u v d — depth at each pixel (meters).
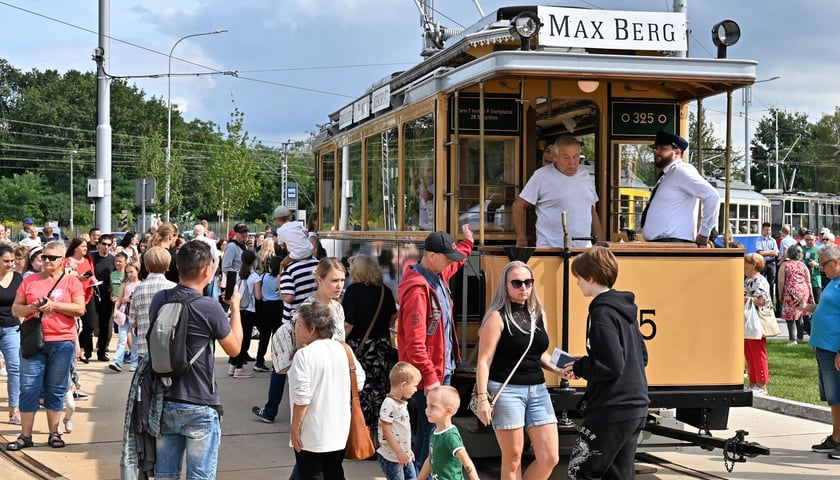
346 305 7.93
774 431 9.18
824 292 8.22
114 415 9.68
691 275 6.96
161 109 91.88
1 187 81.50
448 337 6.38
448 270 6.69
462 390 6.98
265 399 10.85
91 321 12.71
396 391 5.95
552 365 5.81
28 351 8.03
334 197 12.04
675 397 6.84
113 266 13.74
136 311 6.73
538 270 6.70
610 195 8.20
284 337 6.47
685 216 7.34
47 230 19.98
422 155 8.18
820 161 78.31
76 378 10.47
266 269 12.57
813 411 9.73
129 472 5.29
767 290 10.45
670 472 7.59
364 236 10.30
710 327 6.98
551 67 6.76
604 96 8.12
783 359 13.73
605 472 5.26
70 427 8.81
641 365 5.26
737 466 7.77
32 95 90.06
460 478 5.54
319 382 5.48
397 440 5.96
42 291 8.05
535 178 7.32
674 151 7.41
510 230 7.87
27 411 8.12
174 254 11.16
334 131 12.32
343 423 5.55
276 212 12.31
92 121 90.56
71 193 80.75
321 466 5.54
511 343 5.60
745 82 7.14
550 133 8.68
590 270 5.35
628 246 6.88
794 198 35.97
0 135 88.19
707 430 7.22
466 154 7.76
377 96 9.67
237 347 5.50
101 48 19.00
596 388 5.23
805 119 83.50
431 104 7.88
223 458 7.96
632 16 7.19
